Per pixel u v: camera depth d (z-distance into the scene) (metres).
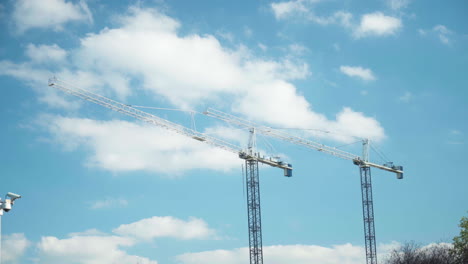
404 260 119.81
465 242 122.50
